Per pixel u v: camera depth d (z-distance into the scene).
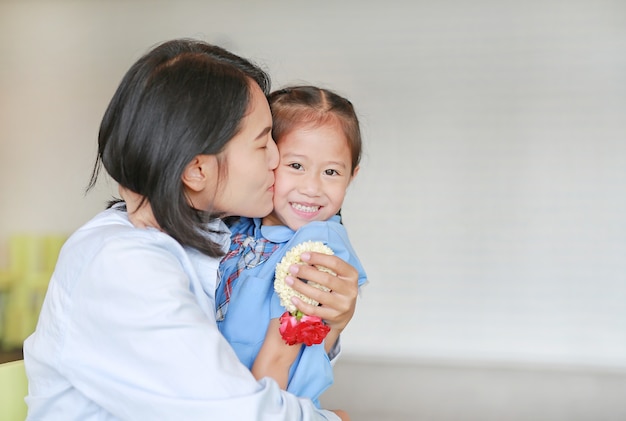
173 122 1.04
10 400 1.21
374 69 7.32
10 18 7.76
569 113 6.96
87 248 1.06
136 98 1.06
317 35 7.43
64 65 7.69
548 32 7.01
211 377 0.96
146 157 1.05
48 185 7.63
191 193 1.12
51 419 1.09
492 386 5.50
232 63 1.17
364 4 7.34
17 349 5.82
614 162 6.87
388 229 7.21
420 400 4.94
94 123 7.62
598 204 6.87
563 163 6.95
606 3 6.91
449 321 7.04
